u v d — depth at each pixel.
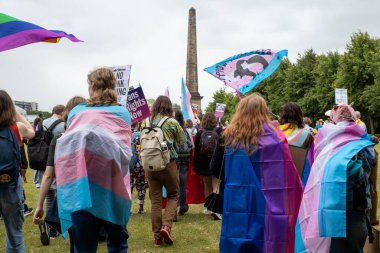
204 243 6.18
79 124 3.42
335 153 3.63
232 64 6.68
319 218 3.50
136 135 8.25
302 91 58.75
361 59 47.44
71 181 3.25
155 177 5.90
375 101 44.41
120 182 3.38
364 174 3.55
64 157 3.29
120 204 3.39
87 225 3.41
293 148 4.28
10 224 4.11
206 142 7.73
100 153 3.31
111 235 3.57
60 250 5.87
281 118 4.47
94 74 3.66
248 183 3.74
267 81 65.62
